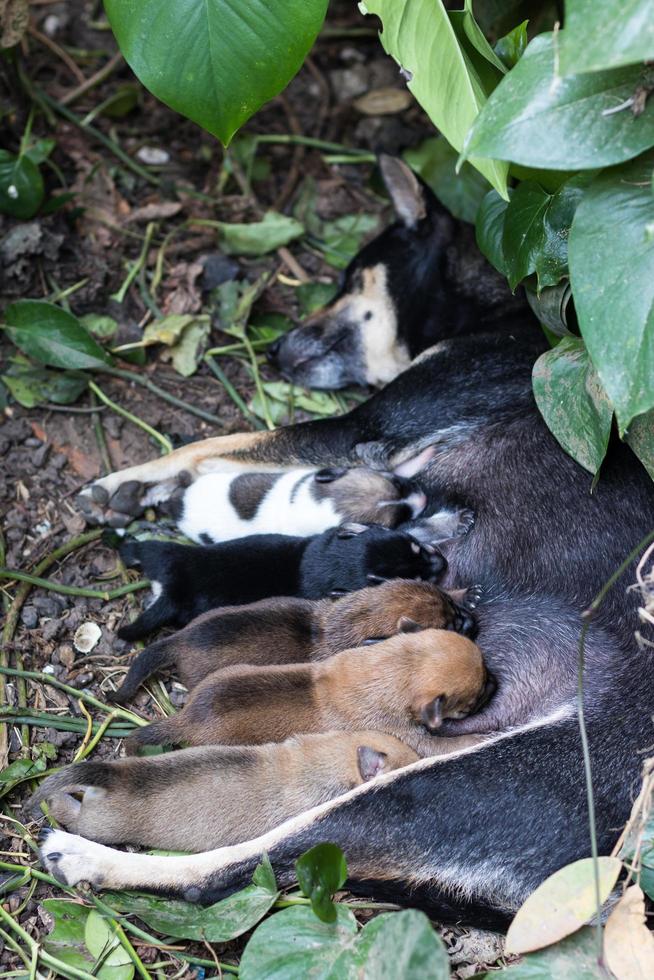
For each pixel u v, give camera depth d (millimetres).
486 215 1133
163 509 1209
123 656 1141
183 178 1421
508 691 1092
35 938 1025
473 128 939
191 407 1267
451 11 1030
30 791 1078
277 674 1064
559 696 1078
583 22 879
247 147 1431
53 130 1416
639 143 931
